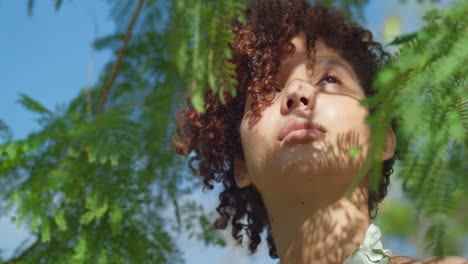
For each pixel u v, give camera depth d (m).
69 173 2.46
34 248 2.50
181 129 2.60
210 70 1.55
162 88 2.48
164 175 2.65
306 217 1.90
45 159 2.49
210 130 2.48
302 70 2.09
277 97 2.03
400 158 1.17
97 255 2.45
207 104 2.45
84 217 2.41
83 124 2.45
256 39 2.23
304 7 2.29
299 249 1.91
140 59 2.38
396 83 1.13
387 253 1.87
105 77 2.58
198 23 1.56
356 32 2.31
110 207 2.46
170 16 1.59
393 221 1.11
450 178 1.09
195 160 2.77
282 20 2.23
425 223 1.08
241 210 2.77
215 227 2.79
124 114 2.46
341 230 1.86
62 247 2.47
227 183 2.77
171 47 1.58
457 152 1.10
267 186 1.95
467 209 1.07
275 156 1.90
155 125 2.52
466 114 1.10
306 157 1.83
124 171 2.52
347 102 1.92
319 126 1.86
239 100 2.39
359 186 1.89
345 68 2.10
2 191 2.44
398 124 1.16
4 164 2.46
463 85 1.11
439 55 1.12
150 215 2.61
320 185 1.85
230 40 1.57
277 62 2.13
